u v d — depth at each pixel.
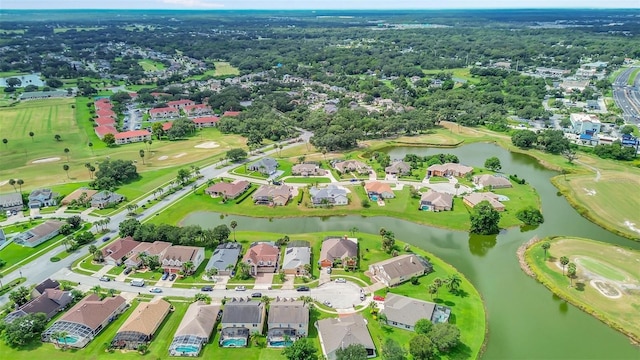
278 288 133.12
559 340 113.00
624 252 151.00
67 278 139.50
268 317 116.88
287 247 152.38
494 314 122.75
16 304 125.75
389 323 116.75
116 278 139.12
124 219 179.00
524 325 118.50
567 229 171.38
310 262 145.12
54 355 108.38
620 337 114.00
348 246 149.62
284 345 110.94
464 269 144.75
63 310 125.25
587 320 120.38
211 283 136.00
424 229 172.50
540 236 165.50
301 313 115.56
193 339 109.62
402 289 131.88
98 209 188.12
